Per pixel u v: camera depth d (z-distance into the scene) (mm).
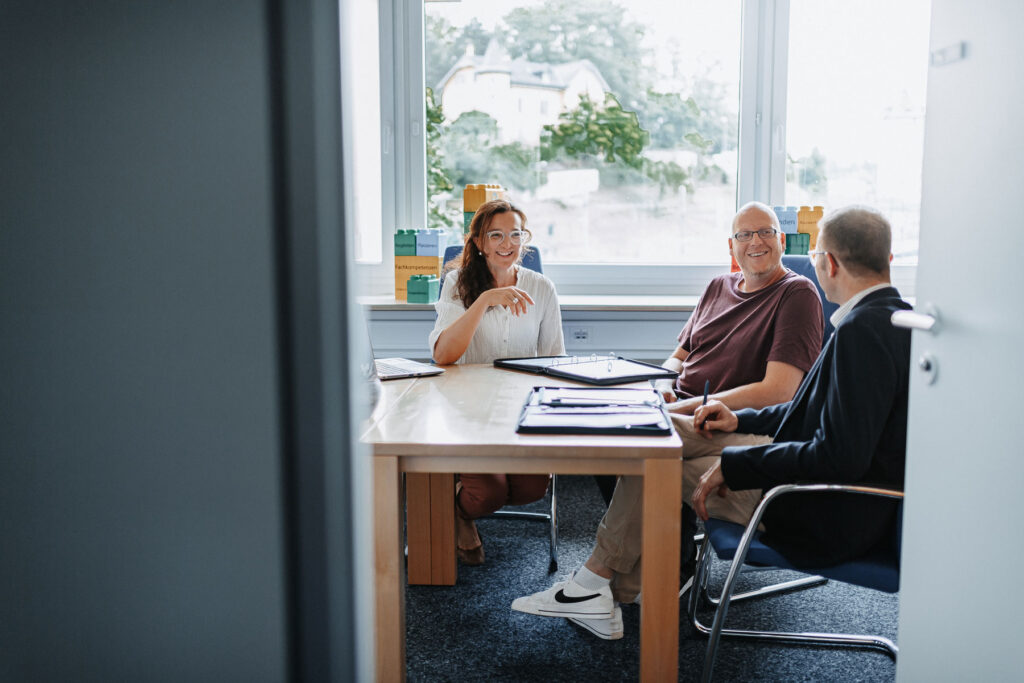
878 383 1616
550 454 1531
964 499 1023
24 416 349
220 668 384
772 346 2443
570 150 3693
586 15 3615
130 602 369
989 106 975
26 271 344
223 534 376
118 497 363
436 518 2475
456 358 2516
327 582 404
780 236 2541
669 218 3721
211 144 360
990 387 959
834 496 1659
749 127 3652
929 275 1139
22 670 362
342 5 388
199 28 354
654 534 1544
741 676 1939
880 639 2072
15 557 359
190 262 361
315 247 382
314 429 388
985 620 962
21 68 337
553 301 2713
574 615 2031
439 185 3746
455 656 2062
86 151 345
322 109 381
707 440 2184
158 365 360
